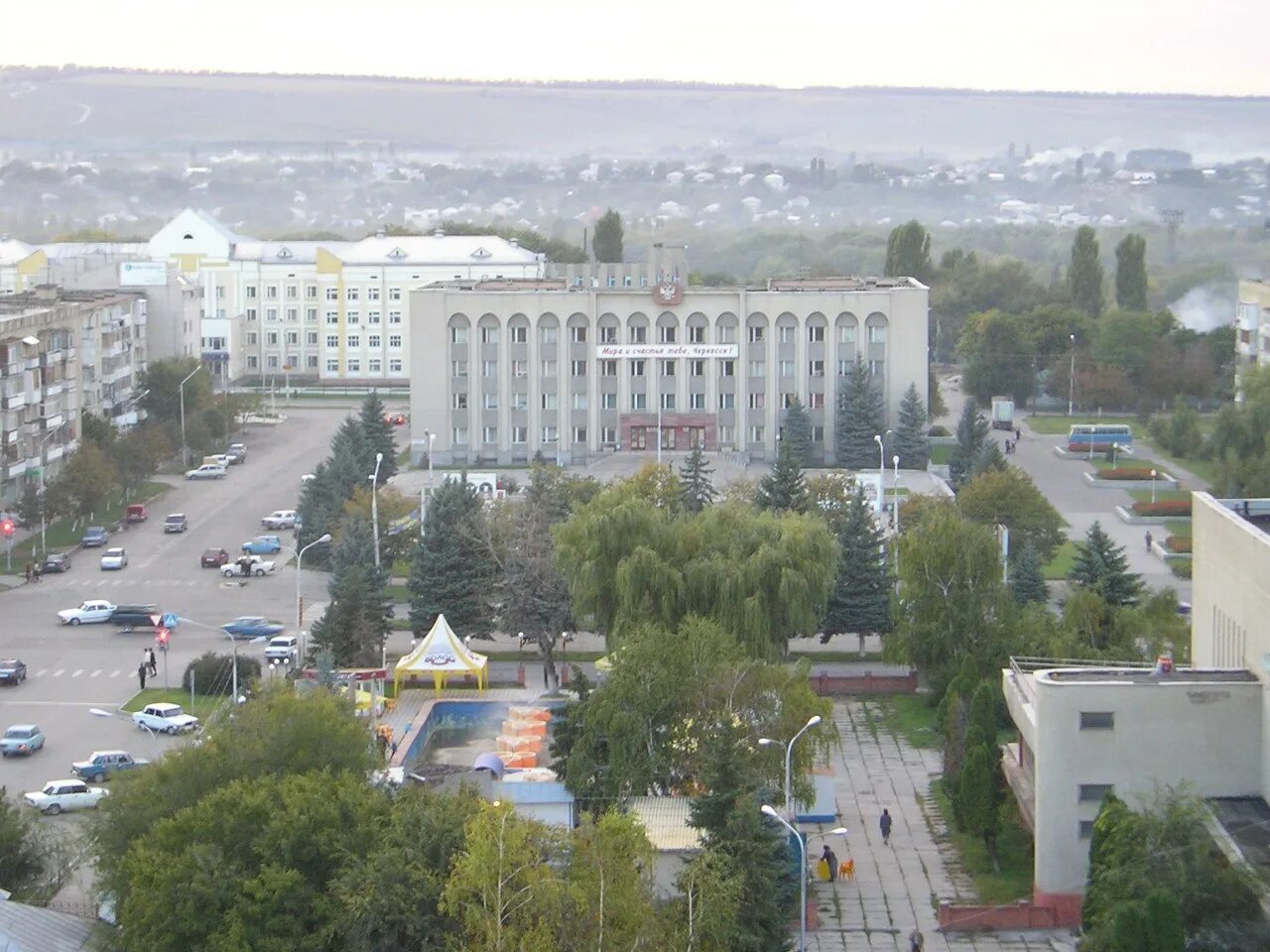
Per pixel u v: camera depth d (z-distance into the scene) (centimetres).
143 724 16550
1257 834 11569
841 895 12669
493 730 16688
